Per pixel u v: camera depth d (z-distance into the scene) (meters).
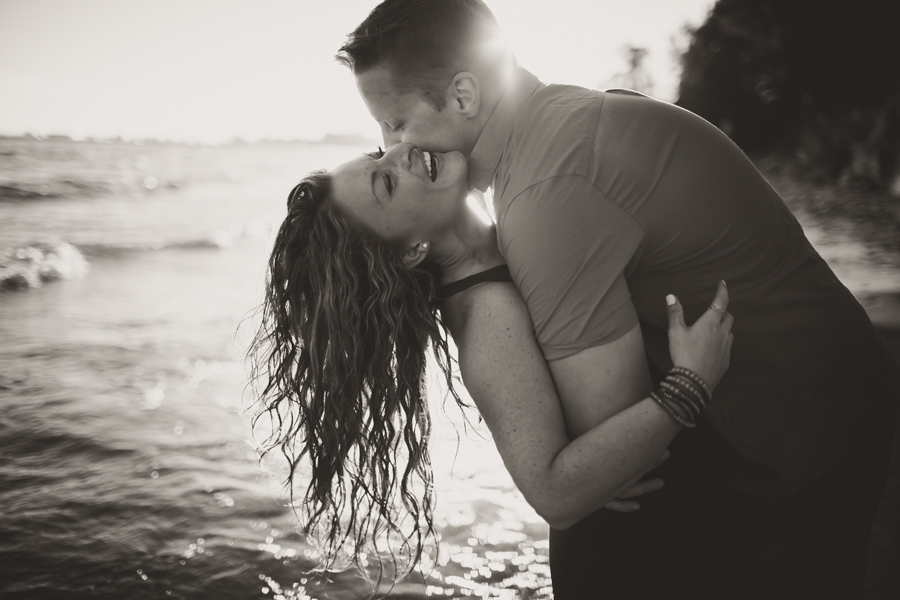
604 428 1.51
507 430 1.58
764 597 1.85
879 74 25.28
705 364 1.51
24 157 35.69
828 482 1.72
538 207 1.52
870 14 25.03
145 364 6.15
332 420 1.79
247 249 14.90
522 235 1.54
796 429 1.67
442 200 1.68
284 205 1.88
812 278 1.66
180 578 2.98
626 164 1.52
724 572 1.90
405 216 1.68
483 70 1.67
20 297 9.36
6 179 25.20
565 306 1.51
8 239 14.26
